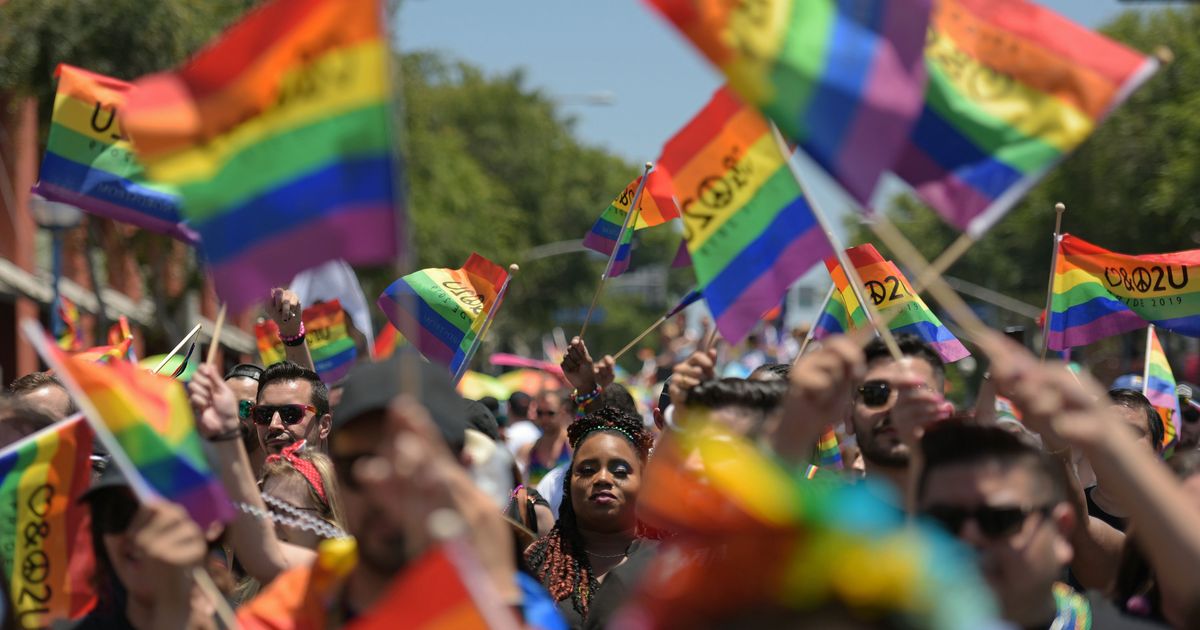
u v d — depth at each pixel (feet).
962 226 38.52
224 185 34.58
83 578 37.96
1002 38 39.19
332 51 34.86
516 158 617.62
